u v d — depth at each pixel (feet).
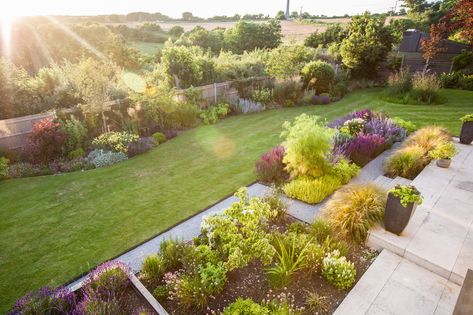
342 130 29.58
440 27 58.65
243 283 13.19
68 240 17.42
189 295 11.97
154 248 16.43
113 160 29.66
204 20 238.07
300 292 12.64
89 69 35.06
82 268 15.07
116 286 12.67
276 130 38.14
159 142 35.45
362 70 69.87
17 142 32.55
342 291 12.71
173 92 41.86
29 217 20.07
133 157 31.07
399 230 15.05
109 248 16.56
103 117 34.63
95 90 33.60
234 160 28.73
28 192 23.90
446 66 71.87
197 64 50.88
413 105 48.49
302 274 13.53
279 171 24.14
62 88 36.83
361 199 16.75
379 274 13.53
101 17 188.24
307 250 13.70
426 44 61.36
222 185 23.70
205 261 13.74
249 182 24.02
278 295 12.38
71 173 27.68
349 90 64.80
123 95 39.29
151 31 161.17
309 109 49.60
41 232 18.30
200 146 33.42
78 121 32.94
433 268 13.57
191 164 28.25
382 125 31.76
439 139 25.96
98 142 32.35
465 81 59.82
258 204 16.33
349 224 15.89
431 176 22.08
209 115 43.96
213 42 122.01
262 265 14.21
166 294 12.69
